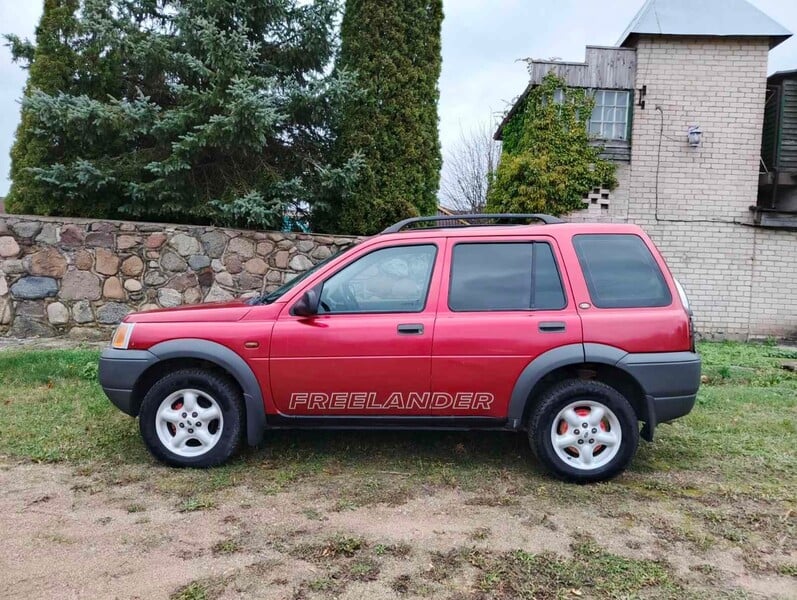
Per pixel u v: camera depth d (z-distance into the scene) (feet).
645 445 15.75
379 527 10.87
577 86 38.14
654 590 8.88
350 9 30.45
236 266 29.60
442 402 13.09
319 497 12.21
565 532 10.75
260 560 9.64
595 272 13.33
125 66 30.30
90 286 28.50
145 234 28.81
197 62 27.27
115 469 13.53
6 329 27.96
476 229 13.83
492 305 13.20
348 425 13.43
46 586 8.80
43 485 12.62
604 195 38.45
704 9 38.22
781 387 23.40
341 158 30.83
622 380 13.44
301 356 13.12
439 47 31.55
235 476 13.23
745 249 38.01
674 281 13.35
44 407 17.93
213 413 13.56
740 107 37.68
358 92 29.09
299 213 33.40
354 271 13.67
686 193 38.14
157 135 28.19
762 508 11.89
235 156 30.32
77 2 30.04
